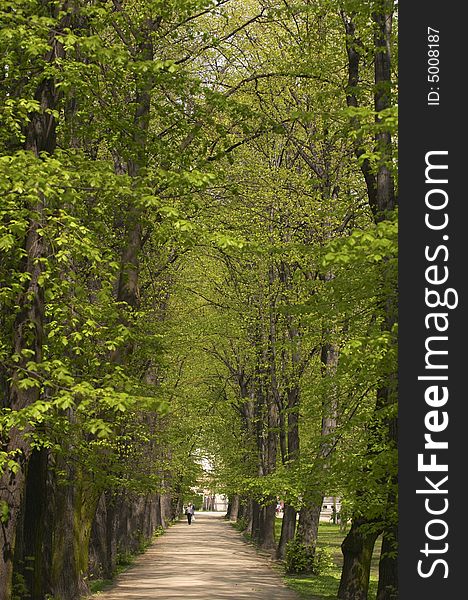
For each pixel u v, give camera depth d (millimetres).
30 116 16469
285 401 39062
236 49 32344
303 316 18438
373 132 13633
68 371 14977
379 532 17688
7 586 14906
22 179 13805
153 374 39406
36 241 15430
